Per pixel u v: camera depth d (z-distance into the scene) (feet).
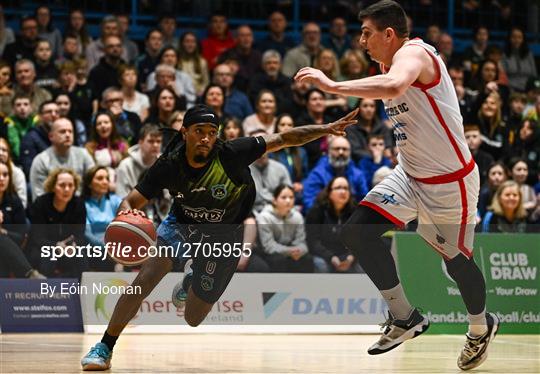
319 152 41.09
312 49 47.14
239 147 19.06
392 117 19.45
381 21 19.06
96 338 26.94
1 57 44.39
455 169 19.39
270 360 21.54
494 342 27.91
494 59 49.85
